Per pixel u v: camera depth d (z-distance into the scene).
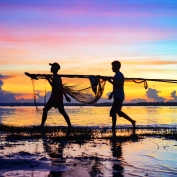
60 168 6.02
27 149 8.14
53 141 9.68
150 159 6.98
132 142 9.63
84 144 9.11
